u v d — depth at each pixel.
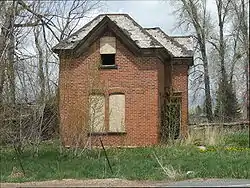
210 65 64.44
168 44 36.94
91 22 34.19
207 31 60.66
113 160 23.81
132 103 32.41
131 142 32.19
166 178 18.86
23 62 27.45
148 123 32.31
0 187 16.58
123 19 34.38
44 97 25.34
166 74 36.38
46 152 25.88
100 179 18.53
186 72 36.34
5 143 26.08
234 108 62.50
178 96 36.25
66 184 17.11
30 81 25.42
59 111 26.75
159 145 31.84
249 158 24.88
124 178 18.81
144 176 19.11
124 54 32.59
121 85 32.50
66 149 26.08
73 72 31.81
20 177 18.95
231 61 65.44
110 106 32.31
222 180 18.62
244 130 47.09
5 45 27.31
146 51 32.28
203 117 60.47
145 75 32.50
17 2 31.16
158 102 32.66
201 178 19.23
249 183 17.75
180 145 31.75
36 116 25.08
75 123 26.34
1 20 29.67
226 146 32.47
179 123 35.38
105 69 32.56
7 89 25.05
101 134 29.20
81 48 31.98
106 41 32.56
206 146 32.19
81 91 31.31
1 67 25.17
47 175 19.30
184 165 22.22
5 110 24.66
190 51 36.31
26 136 25.16
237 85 67.31
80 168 21.11
